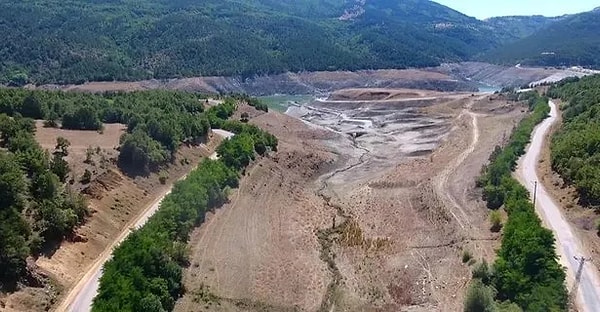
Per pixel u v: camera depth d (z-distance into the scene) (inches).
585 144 3725.4
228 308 2536.9
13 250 2252.7
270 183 4357.8
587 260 2659.9
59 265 2498.8
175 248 2807.6
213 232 3262.8
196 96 6702.8
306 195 4404.5
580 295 2372.0
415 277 2947.8
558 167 3816.4
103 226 2962.6
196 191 3371.1
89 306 2279.8
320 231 3595.0
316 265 3063.5
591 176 3280.0
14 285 2218.3
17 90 4776.1
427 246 3302.2
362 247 3351.4
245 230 3376.0
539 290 2421.3
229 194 3848.4
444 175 4532.5
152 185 3661.4
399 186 4468.5
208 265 2869.1
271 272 2908.5
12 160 2731.3
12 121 3518.7
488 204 3636.8
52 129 4077.3
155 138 4119.1
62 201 2792.8
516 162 4224.9
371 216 3902.6
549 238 2662.4
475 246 3110.2
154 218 2965.1
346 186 4746.6
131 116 4571.9
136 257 2501.2
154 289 2410.2
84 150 3607.3
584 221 3041.3
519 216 3006.9
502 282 2618.1
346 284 2886.3
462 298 2650.1
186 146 4475.9
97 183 3221.0
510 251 2733.8
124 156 3666.3
